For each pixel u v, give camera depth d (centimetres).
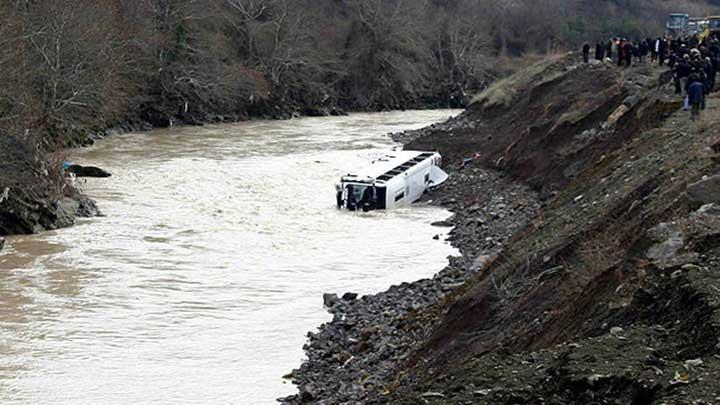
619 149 3422
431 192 5141
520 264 2339
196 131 8331
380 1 11969
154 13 9050
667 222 1745
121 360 2461
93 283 3200
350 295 2959
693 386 1147
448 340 2134
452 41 12581
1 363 2436
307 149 6856
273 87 10375
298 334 2652
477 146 6081
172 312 2875
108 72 7119
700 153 2330
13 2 6356
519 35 14300
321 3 12431
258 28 10612
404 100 11931
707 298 1340
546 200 4131
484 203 4556
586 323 1611
